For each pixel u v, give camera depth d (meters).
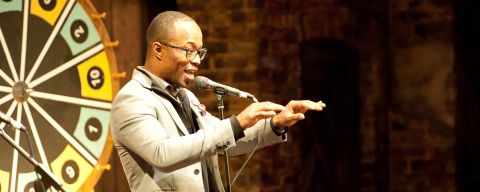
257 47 9.59
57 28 6.73
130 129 4.79
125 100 4.88
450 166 10.77
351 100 10.87
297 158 10.06
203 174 5.13
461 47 10.93
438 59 10.89
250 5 9.59
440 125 10.84
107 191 7.70
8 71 6.42
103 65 6.98
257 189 9.45
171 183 4.91
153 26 5.09
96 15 6.95
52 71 6.69
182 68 5.04
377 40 10.93
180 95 5.26
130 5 8.07
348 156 10.77
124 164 4.98
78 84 6.84
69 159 6.75
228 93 5.11
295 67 9.98
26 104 6.52
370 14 10.83
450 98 10.81
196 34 5.07
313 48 10.54
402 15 11.06
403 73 11.04
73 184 6.75
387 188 10.98
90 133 6.88
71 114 6.78
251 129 5.18
